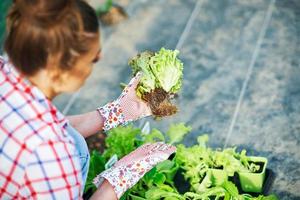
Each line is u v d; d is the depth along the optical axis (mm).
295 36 3135
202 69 3025
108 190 1804
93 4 3430
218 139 2693
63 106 2986
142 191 2211
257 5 3354
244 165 2293
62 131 1578
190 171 2279
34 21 1438
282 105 2793
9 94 1546
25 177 1534
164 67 1940
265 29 3197
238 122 2748
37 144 1512
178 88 1984
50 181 1542
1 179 1550
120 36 3299
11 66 1562
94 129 1987
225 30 3230
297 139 2641
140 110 1977
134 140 2400
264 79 2926
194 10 3381
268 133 2682
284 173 2518
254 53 3070
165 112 1956
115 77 3080
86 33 1468
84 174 1808
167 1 3465
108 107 1989
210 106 2838
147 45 3221
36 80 1520
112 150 2346
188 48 3154
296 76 2918
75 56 1474
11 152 1521
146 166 1847
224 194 2135
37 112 1534
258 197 2158
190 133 2734
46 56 1458
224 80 2951
